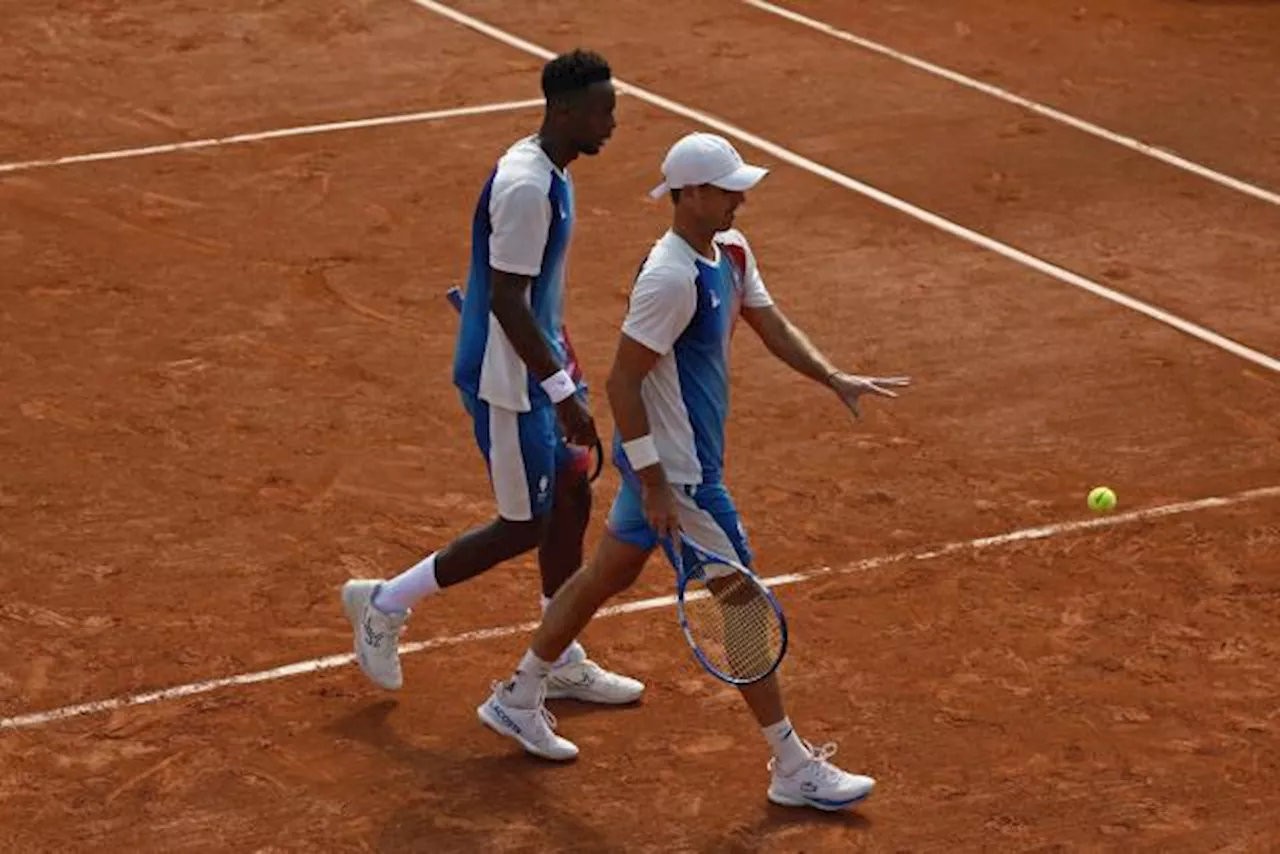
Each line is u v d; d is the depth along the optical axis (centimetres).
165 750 3152
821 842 2958
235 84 6625
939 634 3538
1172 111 6606
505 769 3123
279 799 3036
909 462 4206
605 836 2964
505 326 2962
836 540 3872
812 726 3253
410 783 3083
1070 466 4209
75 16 7294
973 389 4575
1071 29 7456
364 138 6172
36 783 3061
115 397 4419
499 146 6144
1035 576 3747
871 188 5866
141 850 2911
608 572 3006
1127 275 5272
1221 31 7481
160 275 5109
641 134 6247
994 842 2967
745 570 2834
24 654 3406
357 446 4216
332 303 4966
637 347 2823
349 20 7325
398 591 3197
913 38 7306
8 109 6325
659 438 2894
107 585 3638
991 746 3209
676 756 3166
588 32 7288
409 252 5303
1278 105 6694
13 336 4725
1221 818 3031
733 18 7494
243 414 4350
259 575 3688
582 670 3284
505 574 3697
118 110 6350
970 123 6444
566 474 3219
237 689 3325
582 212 5606
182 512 3916
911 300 5078
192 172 5847
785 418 4403
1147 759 3180
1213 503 4050
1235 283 5238
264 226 5456
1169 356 4781
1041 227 5594
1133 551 3844
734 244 2958
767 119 6444
